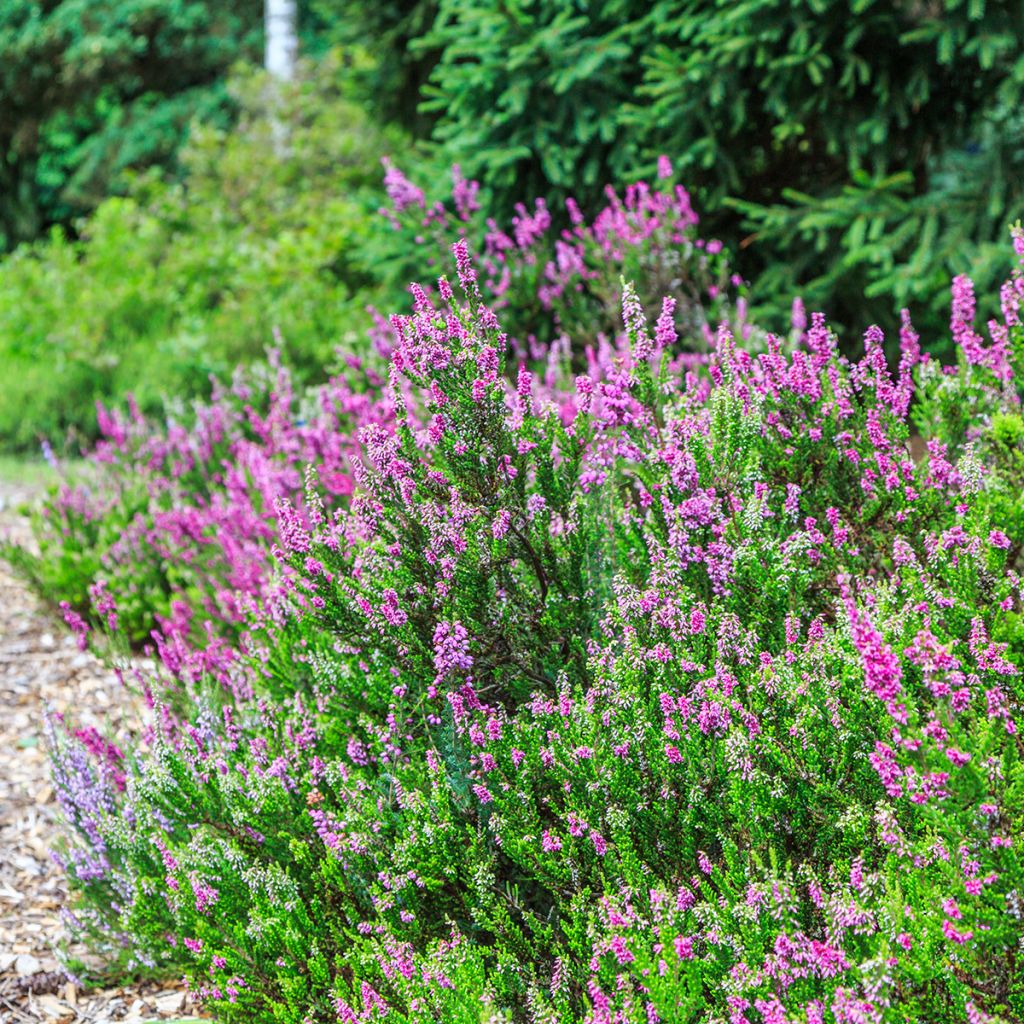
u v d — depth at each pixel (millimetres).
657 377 3129
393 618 2604
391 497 2650
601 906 2146
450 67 6027
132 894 2924
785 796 2182
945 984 1926
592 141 6074
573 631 2789
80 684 4664
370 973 2348
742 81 5738
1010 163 5285
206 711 3111
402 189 5426
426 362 2645
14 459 8000
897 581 2570
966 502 2820
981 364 3238
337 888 2607
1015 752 2025
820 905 1998
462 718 2529
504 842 2359
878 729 2191
